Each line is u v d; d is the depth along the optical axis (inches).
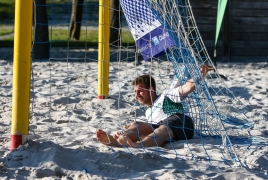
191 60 380.8
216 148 368.5
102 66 552.4
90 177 294.7
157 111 386.9
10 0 2379.4
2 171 299.1
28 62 335.0
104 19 553.3
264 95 653.9
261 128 450.6
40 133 408.5
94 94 619.8
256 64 1056.8
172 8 386.0
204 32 1127.0
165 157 337.7
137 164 319.3
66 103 559.8
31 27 334.6
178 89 381.4
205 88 382.3
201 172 314.2
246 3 1126.4
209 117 404.2
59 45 1413.6
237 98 579.2
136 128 373.1
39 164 311.4
